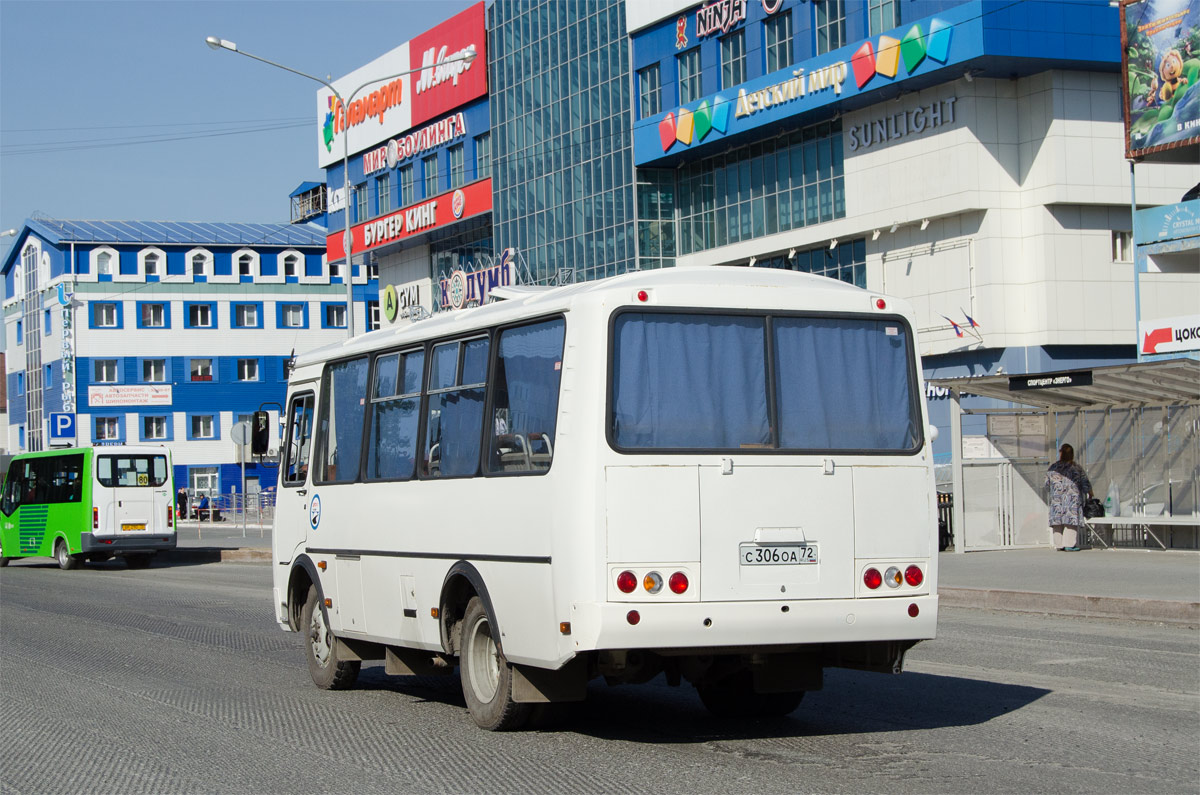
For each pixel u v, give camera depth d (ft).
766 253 145.38
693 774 26.21
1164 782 25.07
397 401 35.76
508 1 182.70
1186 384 76.74
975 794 24.11
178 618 64.28
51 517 115.55
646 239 157.99
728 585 27.71
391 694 39.09
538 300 30.30
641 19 156.15
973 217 123.65
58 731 33.24
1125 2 102.22
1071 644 46.75
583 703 35.81
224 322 273.33
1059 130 120.16
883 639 28.96
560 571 27.63
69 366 264.11
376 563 36.14
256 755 29.45
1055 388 78.23
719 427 28.32
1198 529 80.84
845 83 129.08
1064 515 84.28
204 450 270.46
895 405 29.96
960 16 117.39
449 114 199.82
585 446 27.43
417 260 217.97
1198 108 97.50
